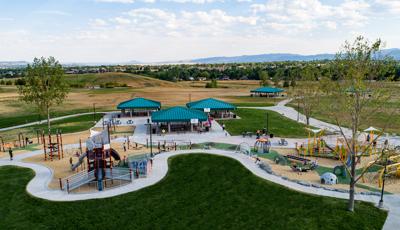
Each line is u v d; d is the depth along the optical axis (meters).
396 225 23.25
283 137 52.59
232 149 43.88
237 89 148.62
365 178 33.31
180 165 36.84
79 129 59.41
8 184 31.94
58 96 57.03
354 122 25.00
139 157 37.69
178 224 23.97
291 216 24.66
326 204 26.47
